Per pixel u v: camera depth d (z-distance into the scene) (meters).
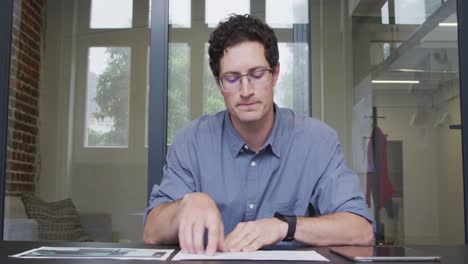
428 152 2.72
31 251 0.85
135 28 3.46
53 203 3.31
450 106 2.55
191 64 2.65
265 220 0.97
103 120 3.44
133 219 3.30
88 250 0.87
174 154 1.32
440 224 2.60
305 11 2.83
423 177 2.73
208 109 2.62
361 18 2.86
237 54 1.12
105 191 3.35
